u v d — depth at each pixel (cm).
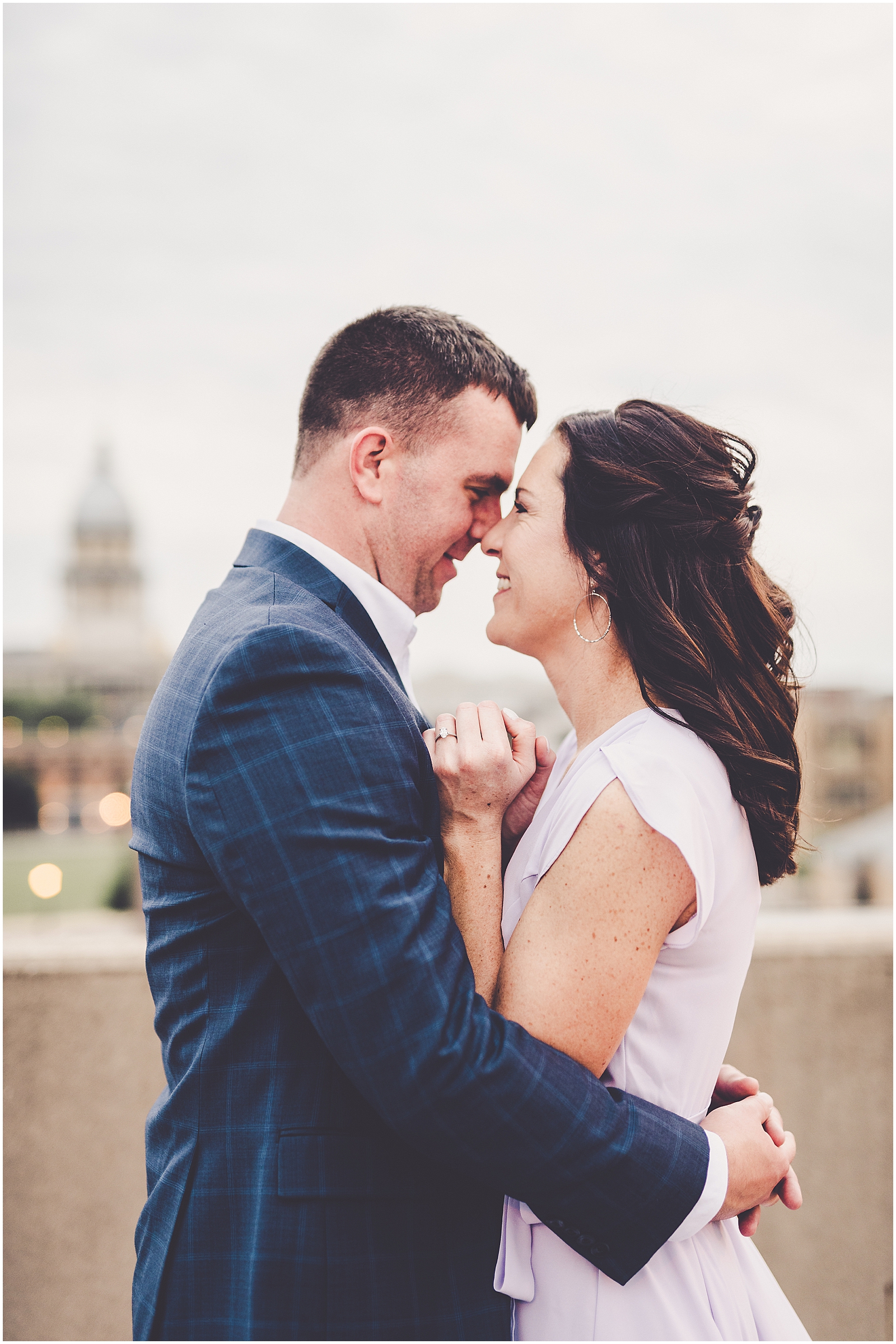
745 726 121
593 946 108
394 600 136
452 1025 101
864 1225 213
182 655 123
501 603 135
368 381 139
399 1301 107
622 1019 109
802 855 130
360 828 105
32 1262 200
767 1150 119
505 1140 100
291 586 127
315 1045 112
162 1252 113
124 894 2466
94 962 205
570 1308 111
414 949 102
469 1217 114
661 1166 105
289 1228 107
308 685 110
